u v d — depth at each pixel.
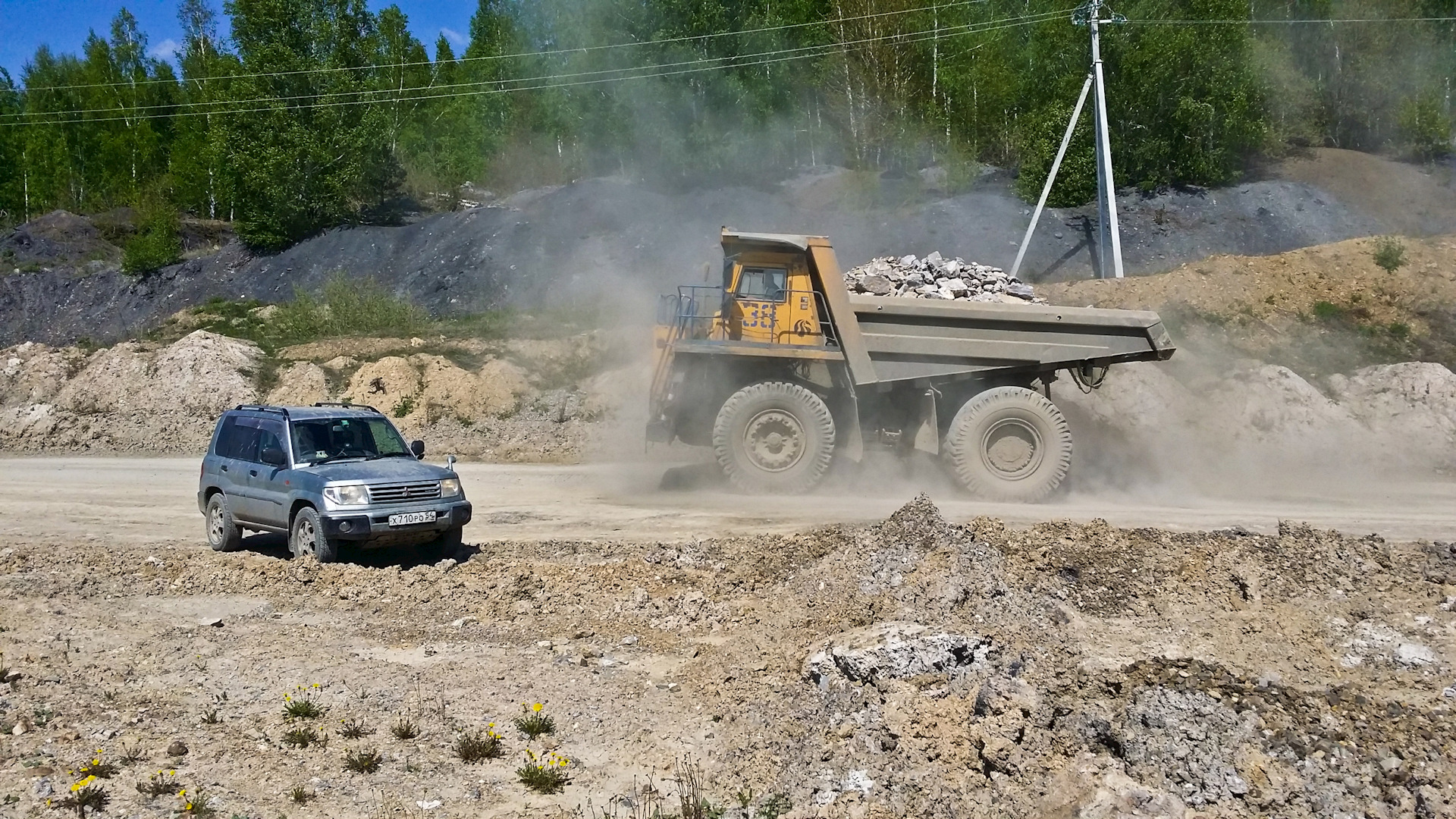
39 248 40.62
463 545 11.74
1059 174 33.34
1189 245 30.50
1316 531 10.10
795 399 14.71
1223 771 5.34
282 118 37.81
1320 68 41.03
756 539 11.23
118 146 50.06
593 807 5.57
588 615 8.98
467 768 6.00
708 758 6.17
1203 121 33.09
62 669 7.48
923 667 6.61
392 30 54.91
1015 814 5.22
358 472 10.70
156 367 25.12
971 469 14.62
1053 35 37.22
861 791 5.51
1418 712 5.95
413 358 24.14
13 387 25.91
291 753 6.11
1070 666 6.85
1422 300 24.20
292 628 8.62
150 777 5.72
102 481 17.55
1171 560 9.33
